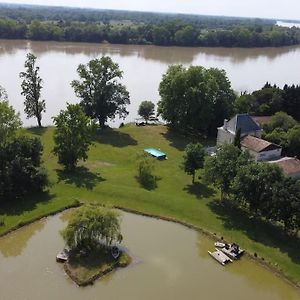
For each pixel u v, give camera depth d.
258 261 56.84
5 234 59.38
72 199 68.81
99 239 57.06
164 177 82.12
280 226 65.38
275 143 96.38
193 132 113.12
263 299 50.91
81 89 109.94
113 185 74.69
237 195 66.19
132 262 54.78
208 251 58.41
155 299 49.06
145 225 64.06
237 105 117.06
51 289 49.19
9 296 47.72
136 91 147.50
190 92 104.75
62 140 78.56
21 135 72.50
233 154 70.44
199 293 50.72
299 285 53.16
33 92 108.12
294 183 62.22
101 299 48.31
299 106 120.88
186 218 66.25
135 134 108.81
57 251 56.31
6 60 182.88
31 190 69.88
